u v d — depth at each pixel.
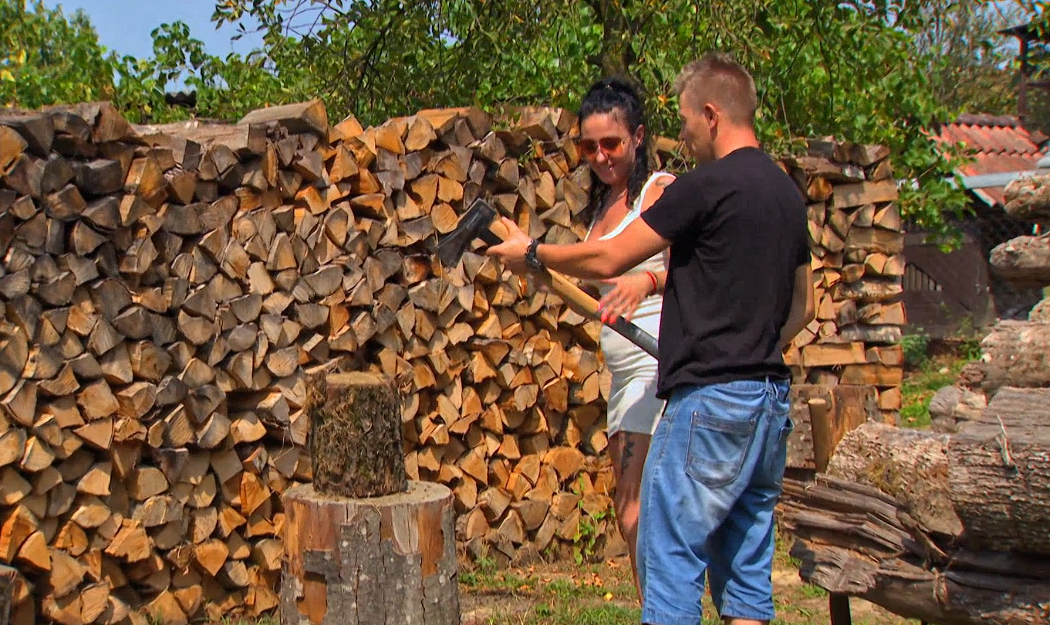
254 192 4.49
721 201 2.74
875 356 6.94
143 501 4.19
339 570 3.30
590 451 5.84
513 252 3.11
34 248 3.82
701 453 2.73
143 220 4.11
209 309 4.32
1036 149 14.84
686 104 2.98
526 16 6.58
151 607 4.24
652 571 2.77
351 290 4.77
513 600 4.82
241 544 4.55
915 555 2.95
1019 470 2.52
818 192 6.59
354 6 7.16
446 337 5.15
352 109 7.34
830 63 7.98
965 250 13.05
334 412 3.46
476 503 5.32
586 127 3.66
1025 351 3.26
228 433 4.43
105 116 3.99
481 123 5.30
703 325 2.75
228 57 8.48
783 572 5.37
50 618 3.93
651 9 6.55
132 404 4.09
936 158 9.45
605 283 3.65
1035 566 2.69
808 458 5.38
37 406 3.88
